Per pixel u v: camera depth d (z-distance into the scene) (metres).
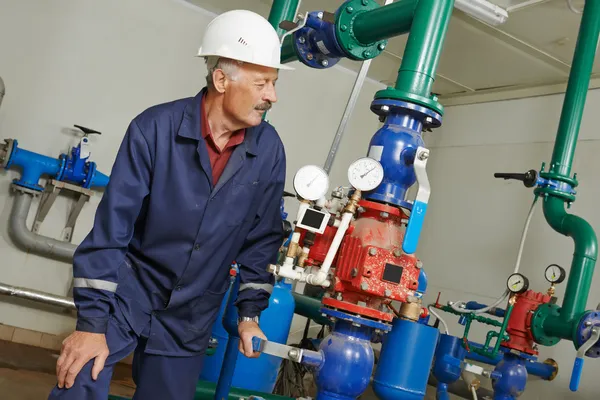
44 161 4.38
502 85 5.51
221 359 3.39
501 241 5.20
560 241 4.71
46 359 4.27
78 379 1.53
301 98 5.82
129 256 1.74
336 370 1.99
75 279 1.56
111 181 1.61
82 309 1.55
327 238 2.14
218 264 1.76
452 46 5.03
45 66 4.63
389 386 2.16
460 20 4.52
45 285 4.62
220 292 1.84
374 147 2.16
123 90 4.93
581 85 3.82
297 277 2.03
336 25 2.53
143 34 5.00
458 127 5.92
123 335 1.69
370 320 2.02
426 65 2.15
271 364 3.41
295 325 5.70
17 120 4.54
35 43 4.60
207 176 1.66
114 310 1.66
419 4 2.18
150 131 1.63
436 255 5.73
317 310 3.61
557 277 3.69
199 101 1.68
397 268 2.03
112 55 4.88
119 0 4.90
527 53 4.76
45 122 4.63
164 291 1.73
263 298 1.92
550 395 4.50
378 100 2.20
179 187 1.65
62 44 4.69
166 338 1.76
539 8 4.09
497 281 5.13
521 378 3.65
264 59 1.64
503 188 5.33
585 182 4.68
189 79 5.20
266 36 1.67
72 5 4.73
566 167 3.78
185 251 1.69
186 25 5.18
